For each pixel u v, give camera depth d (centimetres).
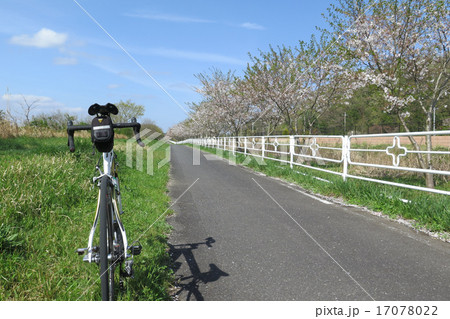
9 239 347
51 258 344
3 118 1553
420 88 915
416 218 500
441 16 800
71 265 330
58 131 1986
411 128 2192
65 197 535
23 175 556
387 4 892
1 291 276
